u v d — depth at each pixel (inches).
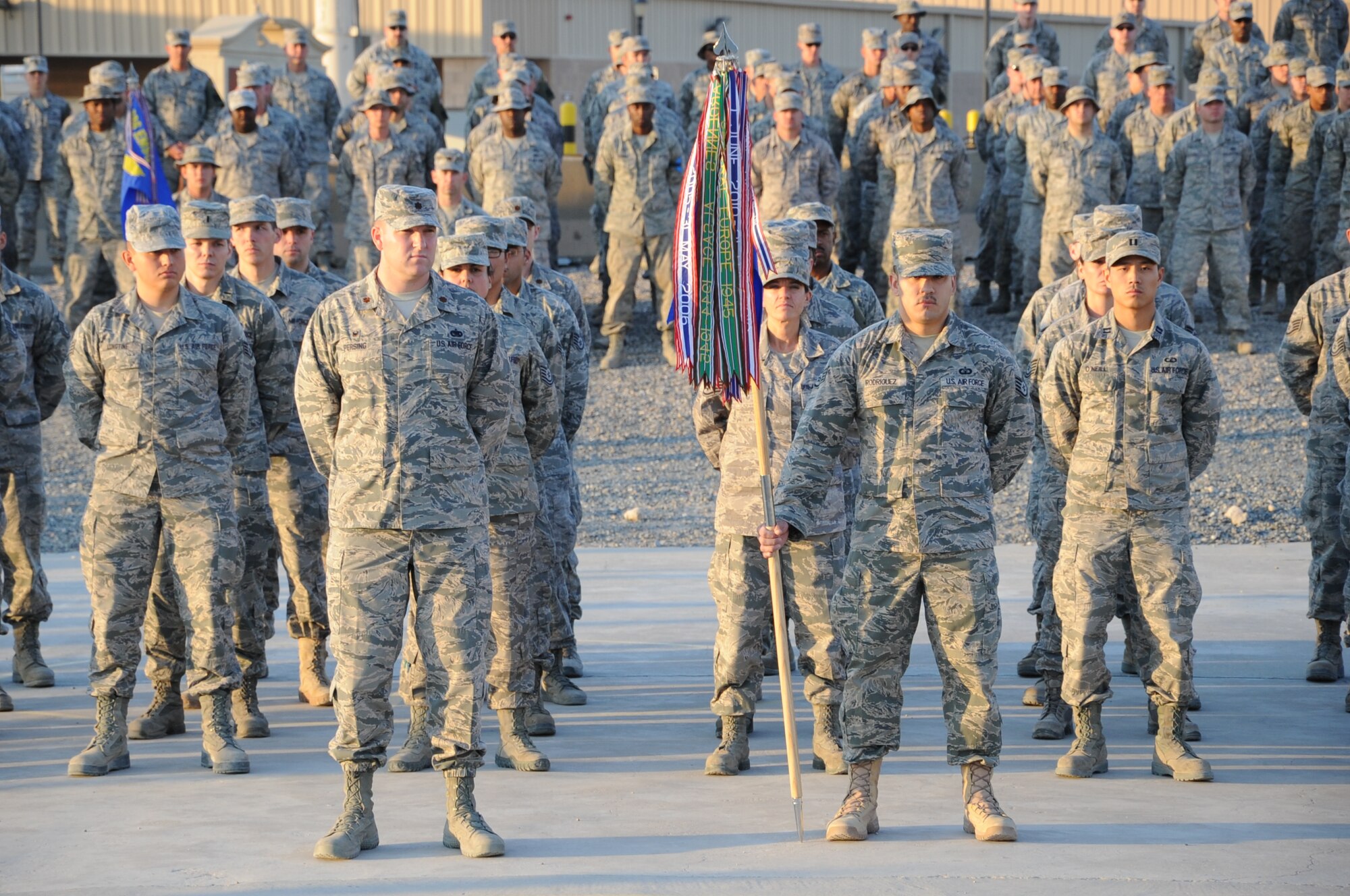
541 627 605.6
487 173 1371.8
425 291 462.6
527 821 485.7
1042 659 598.9
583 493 1120.2
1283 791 517.0
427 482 452.1
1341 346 649.6
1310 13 1695.4
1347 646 671.8
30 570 681.0
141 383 549.0
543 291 642.2
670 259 1412.4
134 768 555.2
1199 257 1405.0
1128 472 532.1
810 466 472.4
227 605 556.1
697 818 488.4
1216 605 824.3
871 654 463.8
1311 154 1493.6
